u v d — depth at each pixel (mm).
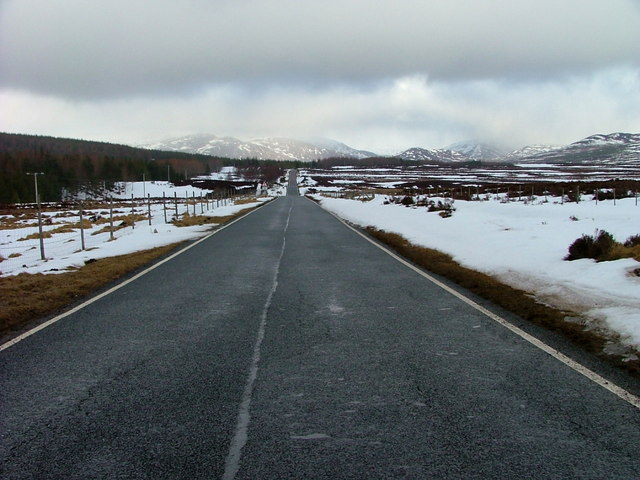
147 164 146500
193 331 5570
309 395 3703
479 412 3383
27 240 23922
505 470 2652
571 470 2654
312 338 5238
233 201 61656
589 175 124688
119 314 6434
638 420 3252
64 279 9000
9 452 2895
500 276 8914
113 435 3090
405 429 3139
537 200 31016
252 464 2730
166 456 2830
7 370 4324
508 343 5027
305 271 9859
